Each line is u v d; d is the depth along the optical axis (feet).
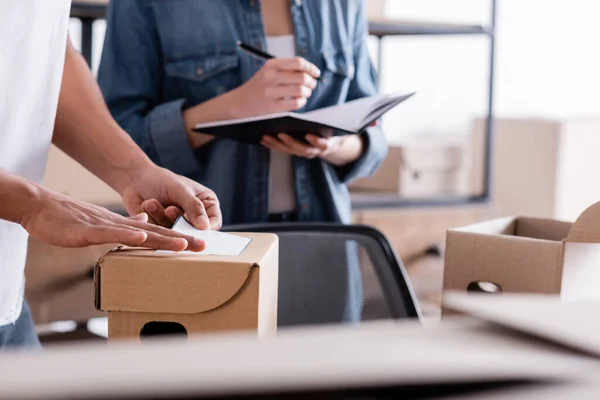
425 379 0.67
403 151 9.27
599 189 10.29
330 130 4.31
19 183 2.54
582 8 12.63
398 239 8.75
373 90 5.61
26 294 6.72
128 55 4.91
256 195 4.93
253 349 0.69
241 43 4.50
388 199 8.83
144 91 4.97
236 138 4.59
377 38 10.30
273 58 4.53
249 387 0.61
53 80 3.28
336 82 5.19
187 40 4.89
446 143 9.76
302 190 4.99
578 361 0.75
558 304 0.91
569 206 10.07
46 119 3.31
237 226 3.86
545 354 0.76
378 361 0.69
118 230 2.30
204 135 4.84
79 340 6.81
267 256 2.26
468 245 2.92
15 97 3.06
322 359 0.67
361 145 5.22
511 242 2.81
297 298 3.81
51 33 3.18
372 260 3.90
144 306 2.11
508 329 0.82
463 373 0.69
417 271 8.86
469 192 10.09
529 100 12.62
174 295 2.10
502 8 12.26
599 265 2.82
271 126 4.28
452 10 11.69
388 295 3.82
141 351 0.67
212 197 3.22
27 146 3.26
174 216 2.99
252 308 2.09
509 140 10.34
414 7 11.34
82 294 6.93
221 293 2.09
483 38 11.75
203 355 0.66
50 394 0.58
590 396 0.70
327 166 5.11
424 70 11.47
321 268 3.87
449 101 11.69
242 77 4.93
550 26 12.55
